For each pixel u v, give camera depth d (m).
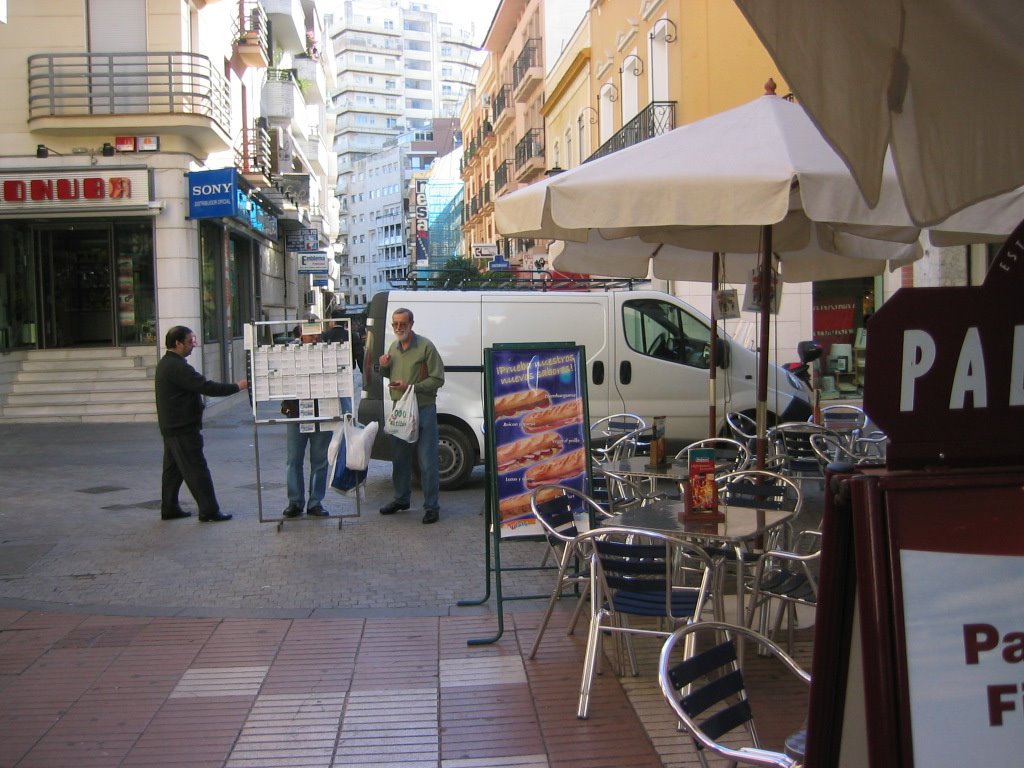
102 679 5.03
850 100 2.74
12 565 7.49
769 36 2.65
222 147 21.03
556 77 32.38
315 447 8.97
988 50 2.71
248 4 26.78
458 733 4.33
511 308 10.73
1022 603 2.12
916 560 2.10
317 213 43.22
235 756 4.13
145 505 10.06
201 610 6.23
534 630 5.76
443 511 9.44
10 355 19.48
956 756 2.06
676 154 5.11
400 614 6.11
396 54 147.38
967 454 2.19
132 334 20.62
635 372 10.93
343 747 4.21
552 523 5.62
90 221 20.38
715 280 7.53
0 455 14.16
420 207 82.56
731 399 11.07
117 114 18.78
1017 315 2.21
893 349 2.16
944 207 2.94
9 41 19.17
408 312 8.75
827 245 7.01
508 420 5.75
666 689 2.71
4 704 4.71
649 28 20.86
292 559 7.60
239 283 26.42
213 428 17.64
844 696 2.21
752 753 2.63
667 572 4.47
